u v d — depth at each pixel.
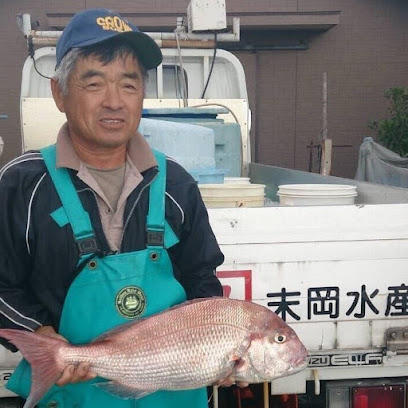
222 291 1.81
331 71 9.61
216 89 4.74
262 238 1.98
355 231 2.00
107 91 1.58
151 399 1.70
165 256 1.65
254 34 9.52
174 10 9.30
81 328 1.58
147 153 1.68
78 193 1.60
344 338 2.04
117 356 1.51
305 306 2.01
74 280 1.58
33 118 4.14
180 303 1.63
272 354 1.51
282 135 9.74
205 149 3.00
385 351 2.04
